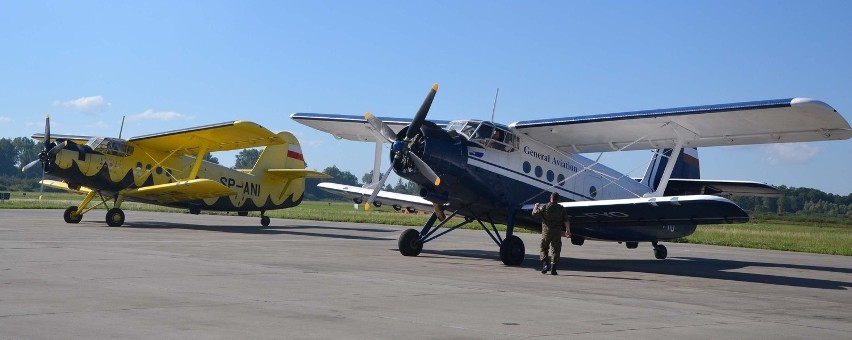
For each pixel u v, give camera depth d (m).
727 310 9.30
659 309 9.12
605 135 15.52
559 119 15.06
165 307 8.00
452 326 7.41
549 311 8.62
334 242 20.44
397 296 9.48
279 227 29.58
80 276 10.49
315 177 31.00
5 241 16.69
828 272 16.16
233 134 24.38
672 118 14.02
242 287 9.88
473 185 15.06
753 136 14.12
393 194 18.53
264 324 7.20
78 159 24.69
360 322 7.48
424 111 14.50
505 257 14.95
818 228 55.97
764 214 97.94
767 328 7.96
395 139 15.15
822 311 9.55
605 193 17.95
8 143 163.62
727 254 22.00
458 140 14.87
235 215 43.12
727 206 13.24
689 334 7.40
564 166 16.84
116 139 25.62
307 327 7.12
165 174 26.95
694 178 20.73
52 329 6.63
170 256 14.15
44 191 125.00
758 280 13.60
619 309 8.98
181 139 25.23
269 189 30.50
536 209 13.41
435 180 14.38
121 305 8.03
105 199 27.05
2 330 6.54
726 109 13.16
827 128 13.06
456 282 11.34
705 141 14.88
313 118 18.20
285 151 31.33
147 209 47.72
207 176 28.06
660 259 18.86
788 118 12.99
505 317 8.09
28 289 9.05
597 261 17.19
